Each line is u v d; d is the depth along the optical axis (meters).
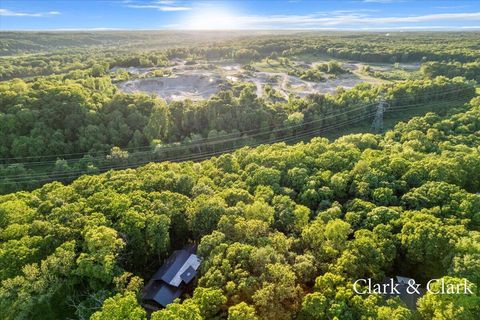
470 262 43.22
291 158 76.88
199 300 41.25
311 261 47.44
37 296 45.28
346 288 42.62
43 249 51.50
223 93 130.50
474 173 70.56
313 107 125.69
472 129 96.62
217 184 72.56
